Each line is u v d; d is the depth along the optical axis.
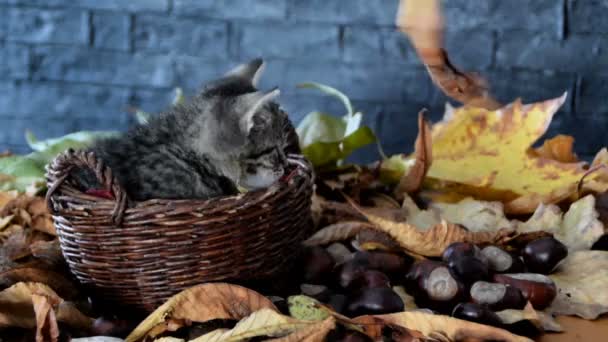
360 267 0.94
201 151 0.96
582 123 1.51
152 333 0.87
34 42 1.56
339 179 1.13
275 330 0.85
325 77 1.53
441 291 0.91
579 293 0.93
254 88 1.02
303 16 1.50
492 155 1.14
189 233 0.87
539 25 1.46
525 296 0.91
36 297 0.86
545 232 0.99
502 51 1.48
